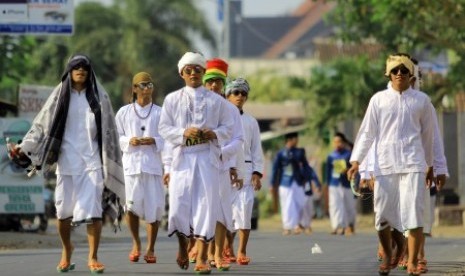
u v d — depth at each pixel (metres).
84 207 19.50
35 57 81.75
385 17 44.69
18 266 22.30
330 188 39.59
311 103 63.72
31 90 36.84
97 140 19.75
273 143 75.50
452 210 50.50
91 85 19.84
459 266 22.06
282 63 124.50
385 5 44.34
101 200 19.69
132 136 23.53
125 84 86.69
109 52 86.62
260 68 117.62
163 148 22.88
